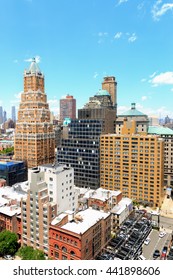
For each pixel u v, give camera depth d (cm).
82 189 15988
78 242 8569
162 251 10788
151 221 13538
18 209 11744
